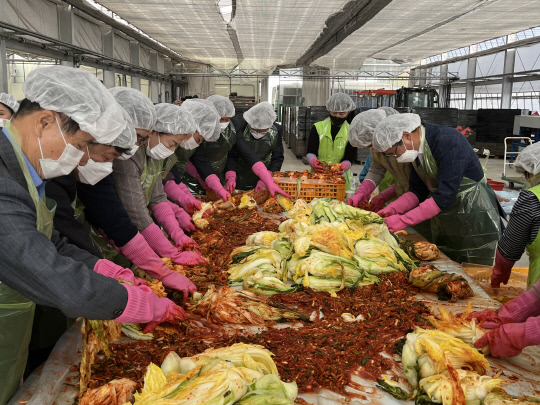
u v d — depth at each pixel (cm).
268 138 547
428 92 1820
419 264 288
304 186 446
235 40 1809
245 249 283
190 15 1284
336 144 576
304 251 248
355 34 1700
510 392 162
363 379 170
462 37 1805
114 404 147
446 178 329
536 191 253
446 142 331
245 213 396
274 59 2508
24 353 180
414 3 1177
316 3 1149
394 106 1942
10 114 313
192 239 320
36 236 146
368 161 539
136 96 264
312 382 166
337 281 239
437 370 158
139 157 286
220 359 146
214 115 402
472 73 2598
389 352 185
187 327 202
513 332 173
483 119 1939
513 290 302
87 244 228
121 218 248
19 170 149
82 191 245
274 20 1381
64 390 163
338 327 205
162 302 190
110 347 186
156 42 1878
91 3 1095
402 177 398
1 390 170
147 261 245
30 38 865
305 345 189
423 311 218
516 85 2261
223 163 532
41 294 149
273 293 234
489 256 361
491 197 359
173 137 295
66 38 1013
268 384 140
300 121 1752
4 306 160
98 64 1252
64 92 153
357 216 296
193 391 131
